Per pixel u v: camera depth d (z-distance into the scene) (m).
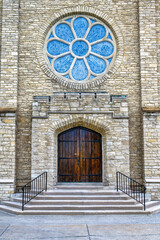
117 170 13.16
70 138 14.20
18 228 9.00
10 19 14.39
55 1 14.93
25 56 14.50
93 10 14.91
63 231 8.65
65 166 14.02
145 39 14.31
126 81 14.40
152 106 13.72
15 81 13.90
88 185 13.59
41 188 12.91
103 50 15.06
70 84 14.37
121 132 13.43
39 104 13.53
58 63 14.92
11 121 13.48
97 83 14.35
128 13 14.87
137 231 8.64
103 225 9.35
